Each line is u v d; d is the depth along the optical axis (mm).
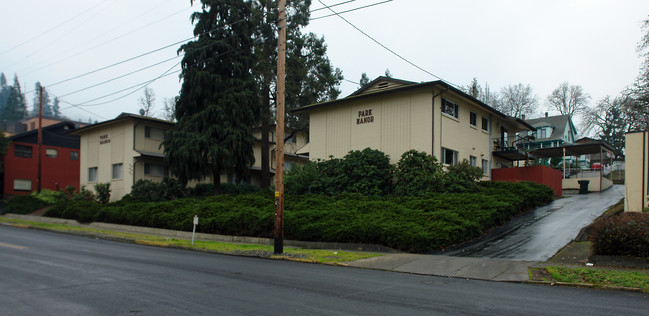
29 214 33719
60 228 24359
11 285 8523
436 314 6637
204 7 29859
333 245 16812
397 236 15305
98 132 37688
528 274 10594
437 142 24750
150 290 8148
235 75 30203
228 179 38938
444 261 12781
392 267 12164
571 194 30844
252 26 31234
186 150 27766
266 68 31688
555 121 57438
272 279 9727
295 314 6523
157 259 13047
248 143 30234
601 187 31562
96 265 11312
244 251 15539
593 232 12281
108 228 26250
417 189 22125
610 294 8516
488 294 8375
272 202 23531
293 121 35625
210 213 22625
